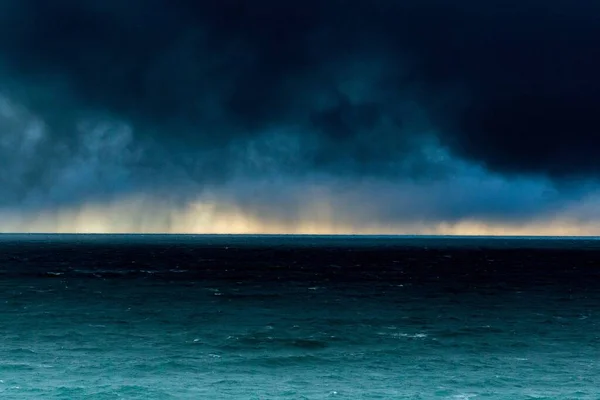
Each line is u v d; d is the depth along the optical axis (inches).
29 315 2620.6
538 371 1669.5
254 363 1756.9
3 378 1566.2
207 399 1405.0
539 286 4042.8
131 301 3144.7
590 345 2016.5
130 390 1465.3
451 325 2401.6
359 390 1483.8
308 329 2305.6
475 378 1593.3
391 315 2667.3
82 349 1927.9
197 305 2989.7
